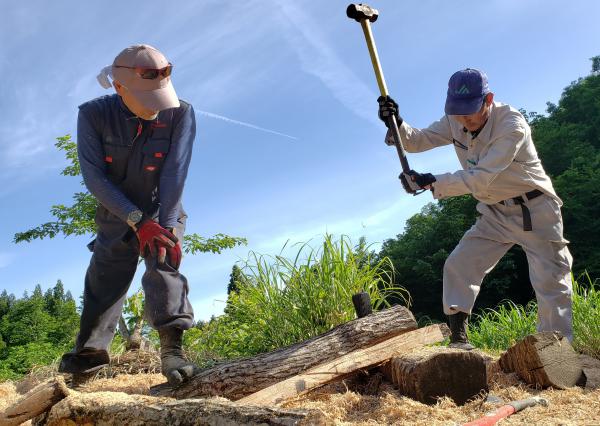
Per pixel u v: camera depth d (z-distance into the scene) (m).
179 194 3.62
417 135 4.86
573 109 35.06
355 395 3.54
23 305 33.81
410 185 4.29
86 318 3.93
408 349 3.79
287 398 3.40
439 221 28.84
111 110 3.57
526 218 4.48
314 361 3.56
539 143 31.09
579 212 25.41
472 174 4.17
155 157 3.65
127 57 3.43
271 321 5.65
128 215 3.39
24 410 3.01
